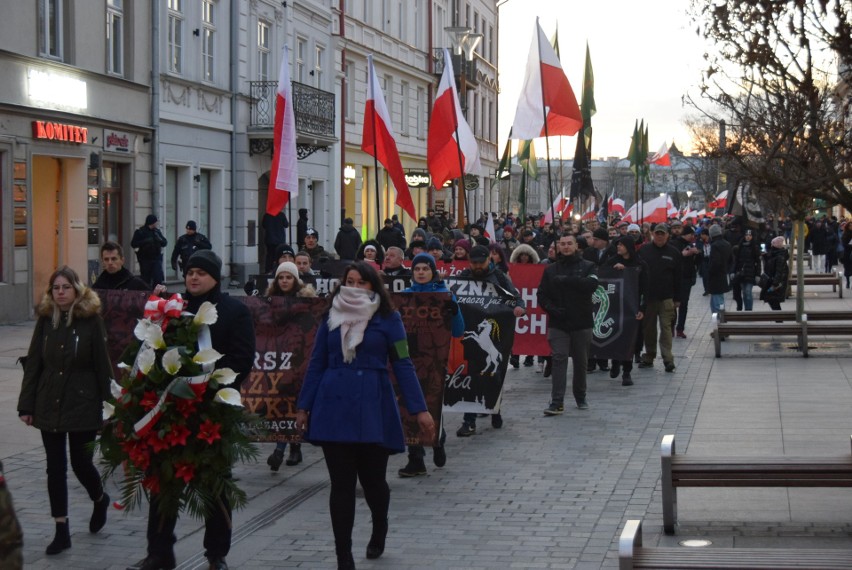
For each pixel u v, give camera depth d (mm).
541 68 17688
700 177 82688
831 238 41938
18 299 20812
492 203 70938
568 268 12656
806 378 15000
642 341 16578
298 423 6871
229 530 6684
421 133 50219
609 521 8055
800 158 10117
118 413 6273
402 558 7191
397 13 46469
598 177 113125
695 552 5730
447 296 9695
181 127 27734
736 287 25391
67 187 23000
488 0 67188
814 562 5523
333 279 12859
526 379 15734
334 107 35812
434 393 9711
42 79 21375
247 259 31438
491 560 7129
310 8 35719
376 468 6992
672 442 7672
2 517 3697
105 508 7684
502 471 9781
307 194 36031
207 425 6230
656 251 16016
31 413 7258
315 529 7922
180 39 27953
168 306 6375
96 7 23703
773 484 7461
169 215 27922
